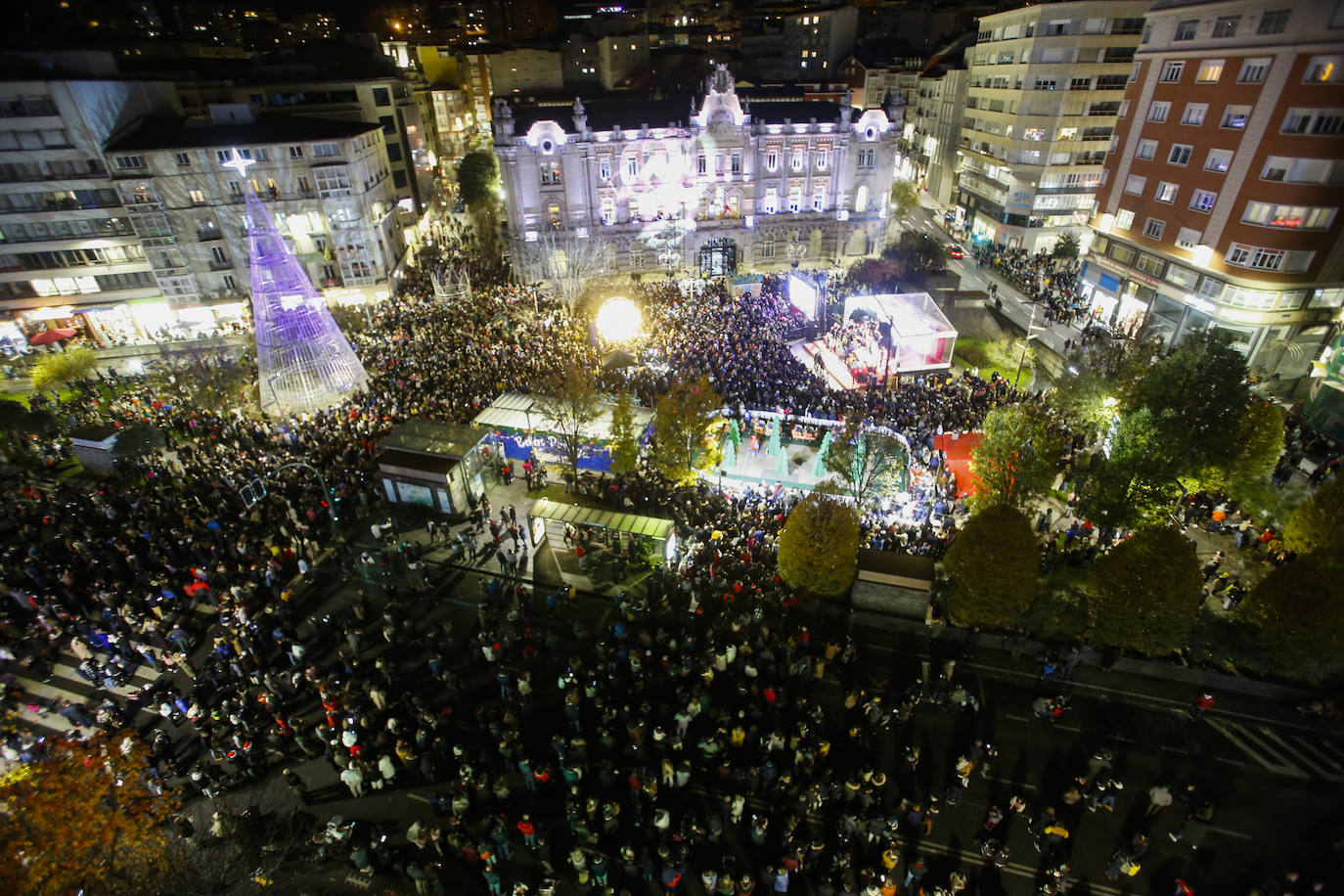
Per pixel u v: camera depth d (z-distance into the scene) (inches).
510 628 1196.5
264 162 2361.0
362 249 2573.8
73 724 1041.5
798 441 1690.5
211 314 2506.2
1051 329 2349.9
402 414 1713.8
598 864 781.9
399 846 866.8
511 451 1663.4
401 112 3117.6
